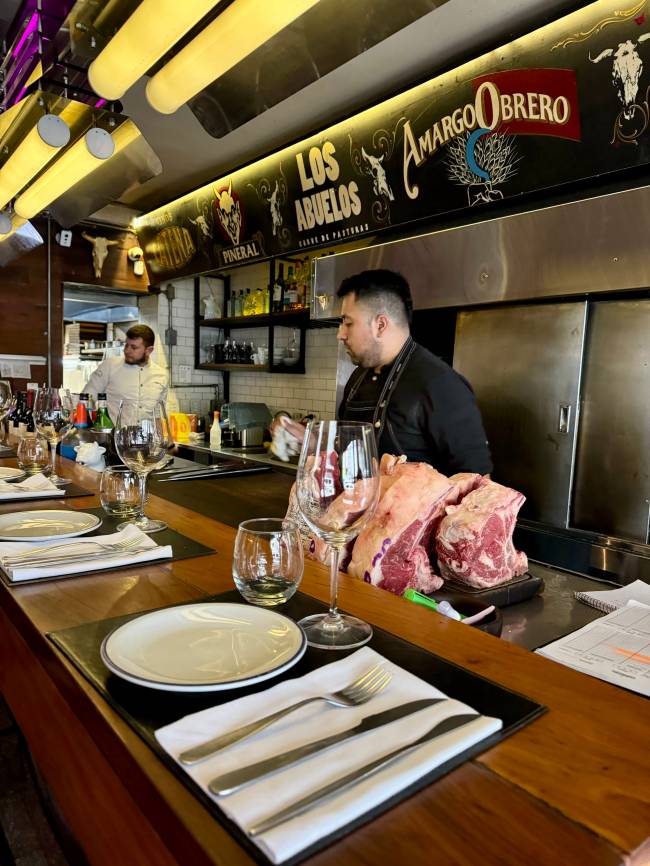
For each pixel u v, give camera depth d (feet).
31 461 5.54
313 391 13.42
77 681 1.92
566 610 3.35
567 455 6.89
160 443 4.11
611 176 6.69
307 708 1.69
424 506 3.24
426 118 7.86
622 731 1.74
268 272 14.53
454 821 1.32
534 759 1.58
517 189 7.29
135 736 1.63
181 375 15.84
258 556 2.64
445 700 1.77
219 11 4.09
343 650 2.16
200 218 12.77
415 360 6.11
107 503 4.10
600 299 6.56
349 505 2.38
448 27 7.04
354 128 8.85
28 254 13.98
